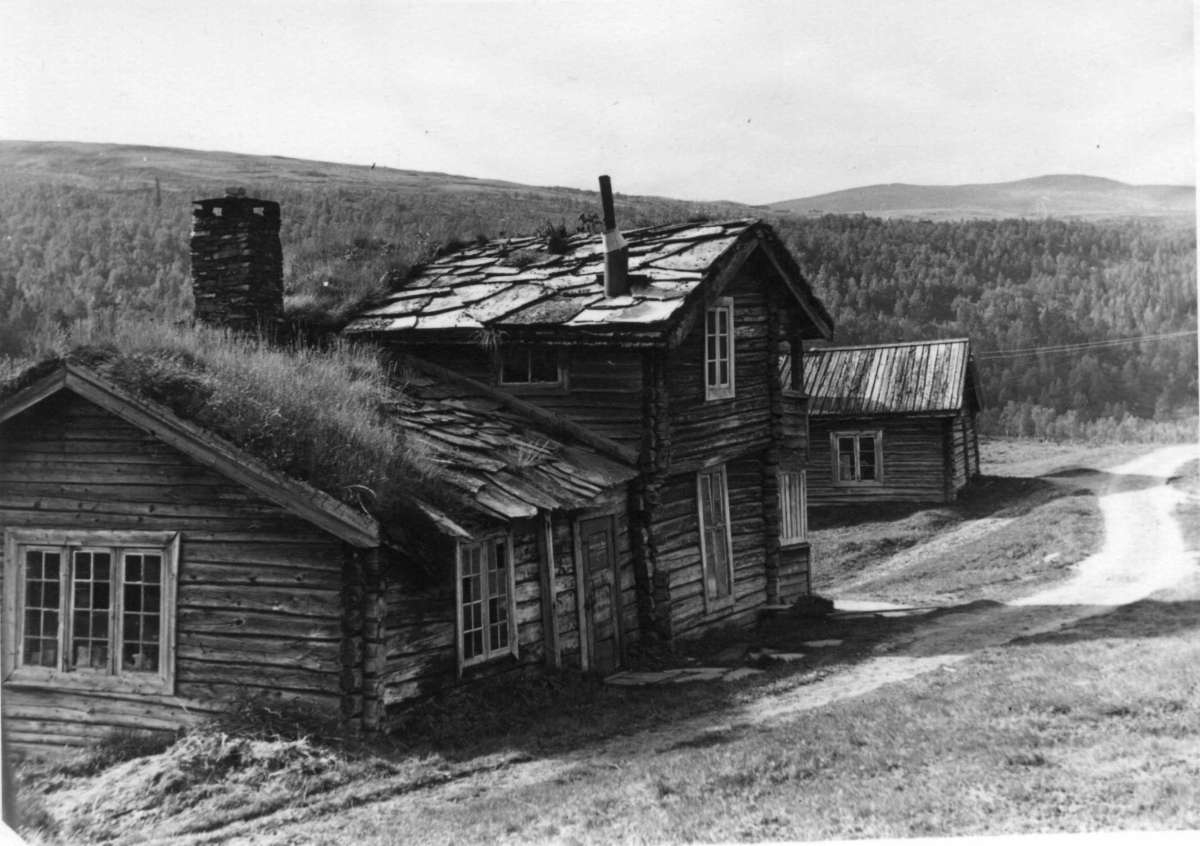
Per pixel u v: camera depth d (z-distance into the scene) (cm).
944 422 3525
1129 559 2306
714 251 1688
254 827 895
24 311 3300
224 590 1123
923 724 1090
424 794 969
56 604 1188
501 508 1234
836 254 8731
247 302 1627
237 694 1109
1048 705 1114
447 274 1978
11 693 1172
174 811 930
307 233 4384
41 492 1191
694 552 1723
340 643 1081
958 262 8075
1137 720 1044
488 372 1725
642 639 1575
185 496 1143
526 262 1912
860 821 850
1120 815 825
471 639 1237
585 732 1157
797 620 1909
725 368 1808
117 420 1171
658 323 1506
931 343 3794
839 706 1198
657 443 1584
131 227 5097
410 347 1789
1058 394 5841
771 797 915
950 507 3419
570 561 1427
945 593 2216
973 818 841
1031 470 4112
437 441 1379
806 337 2202
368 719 1077
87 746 1120
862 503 3622
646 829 855
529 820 884
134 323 1271
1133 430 5134
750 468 1945
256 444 1095
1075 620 1667
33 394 1162
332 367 1420
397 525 1084
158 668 1138
